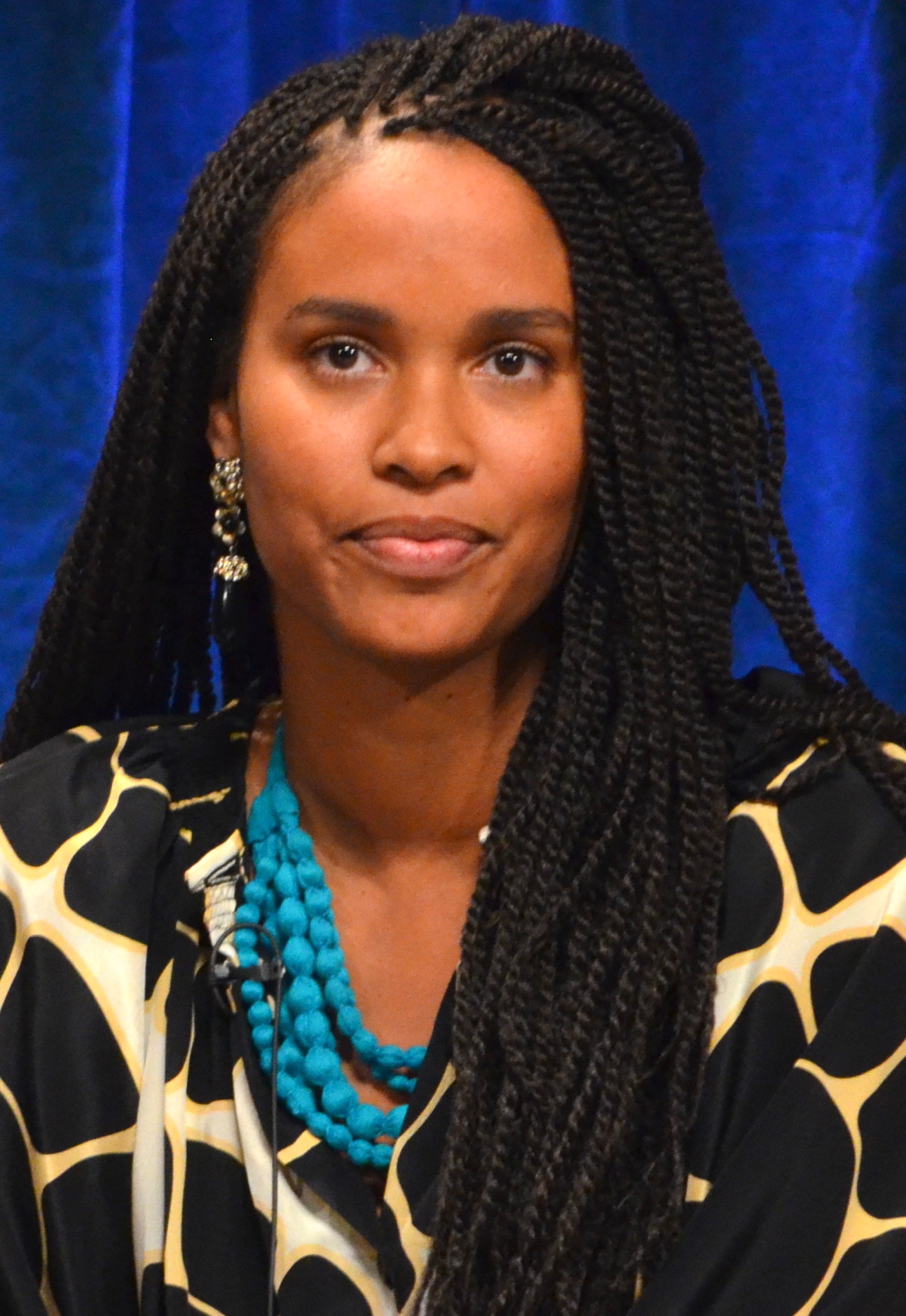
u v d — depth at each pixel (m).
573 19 5.61
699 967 3.43
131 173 5.87
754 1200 3.21
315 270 3.36
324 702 3.62
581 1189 3.28
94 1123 3.53
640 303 3.54
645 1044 3.39
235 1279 3.46
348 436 3.37
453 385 3.38
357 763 3.63
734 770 3.63
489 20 3.64
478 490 3.37
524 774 3.65
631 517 3.55
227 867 3.73
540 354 3.43
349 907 3.72
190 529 4.05
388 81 3.45
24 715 4.24
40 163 5.75
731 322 3.66
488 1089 3.45
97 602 4.06
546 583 3.54
